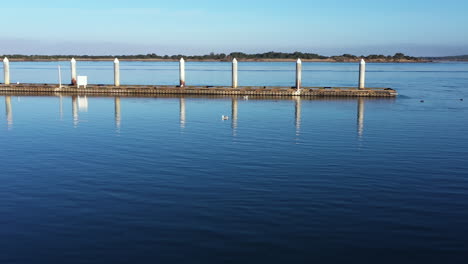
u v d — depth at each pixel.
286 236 16.56
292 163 26.28
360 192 21.27
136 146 30.91
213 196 20.64
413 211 19.00
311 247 15.78
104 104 56.22
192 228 17.23
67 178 23.55
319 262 14.84
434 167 25.61
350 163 26.34
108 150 29.73
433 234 16.84
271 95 65.94
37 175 24.14
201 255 15.22
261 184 22.34
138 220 18.02
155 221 17.91
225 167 25.41
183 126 39.31
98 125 40.00
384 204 19.75
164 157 27.72
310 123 41.00
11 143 32.28
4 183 22.81
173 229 17.16
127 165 25.94
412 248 15.77
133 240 16.31
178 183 22.55
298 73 65.75
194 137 34.12
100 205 19.67
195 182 22.69
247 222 17.75
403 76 137.62
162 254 15.29
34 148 30.58
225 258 15.02
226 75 132.00
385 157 27.84
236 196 20.64
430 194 21.08
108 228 17.31
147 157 27.77
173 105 55.06
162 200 20.19
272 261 14.85
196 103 57.22
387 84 96.94
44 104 56.28
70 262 14.83
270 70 179.25
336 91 65.50
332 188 21.81
